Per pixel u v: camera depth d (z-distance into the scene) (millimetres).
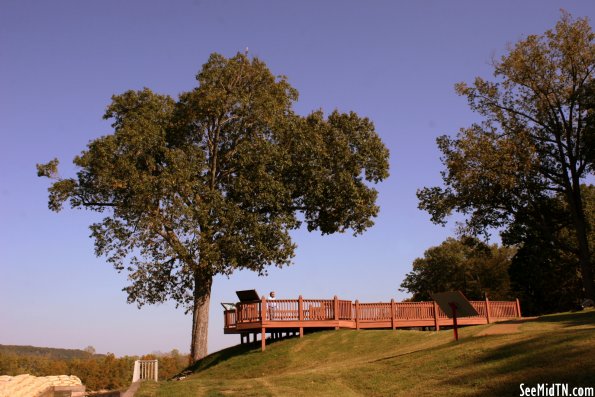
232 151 33875
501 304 33719
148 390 16688
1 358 83875
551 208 37625
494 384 11328
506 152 34188
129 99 33562
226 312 28516
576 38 34656
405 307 30031
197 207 29547
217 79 33188
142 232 29203
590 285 34219
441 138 37938
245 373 22906
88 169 30469
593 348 11875
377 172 36125
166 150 30719
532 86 36031
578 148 35625
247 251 30344
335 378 15391
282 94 34750
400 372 14359
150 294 30594
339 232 36219
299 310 26438
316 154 33125
